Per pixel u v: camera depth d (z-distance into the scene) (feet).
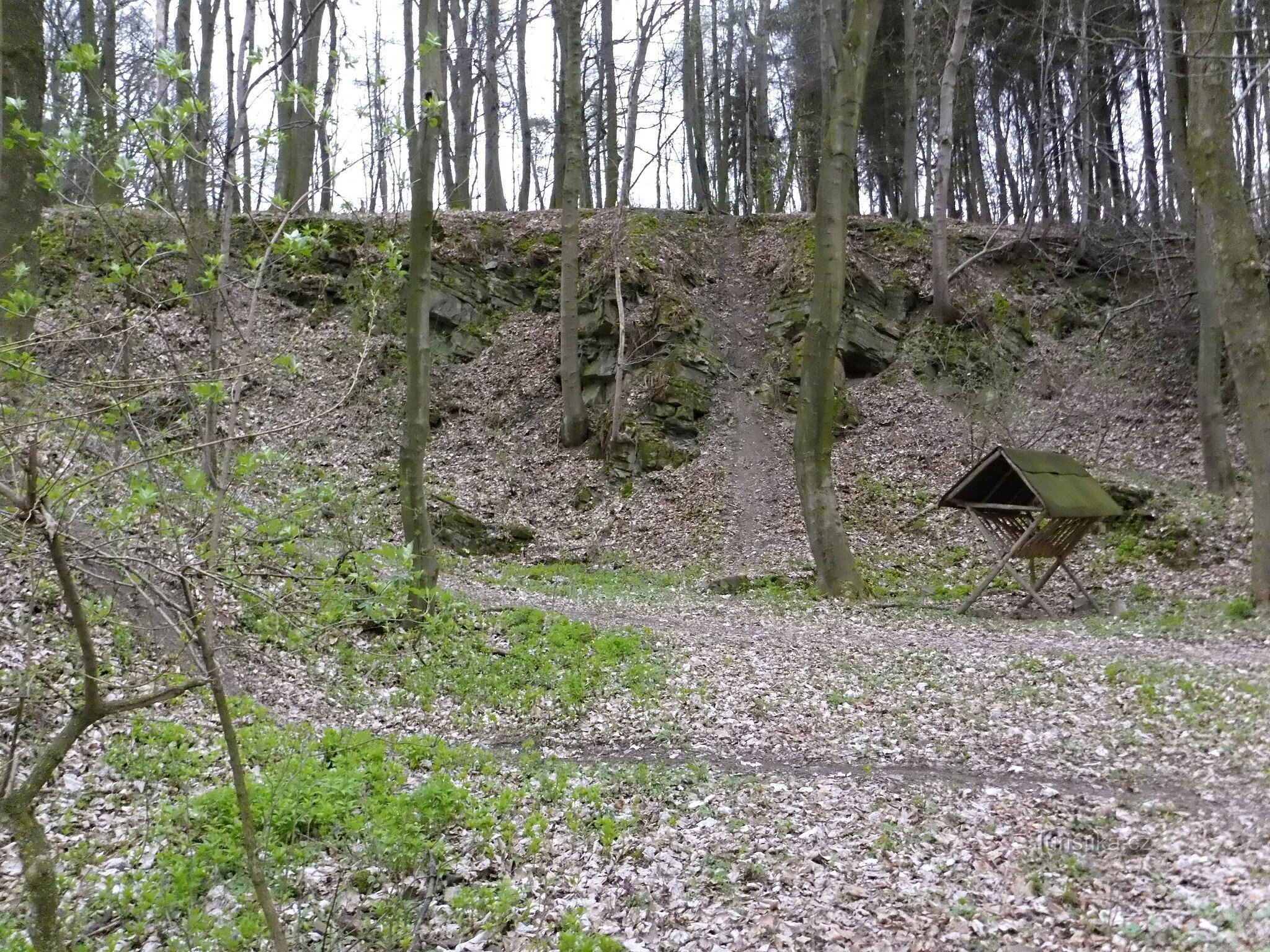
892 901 15.74
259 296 13.97
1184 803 19.84
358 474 57.62
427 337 35.37
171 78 11.84
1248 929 13.78
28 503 9.12
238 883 15.01
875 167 113.29
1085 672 30.55
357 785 18.13
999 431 67.97
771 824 19.16
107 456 11.30
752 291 83.20
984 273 82.12
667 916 15.16
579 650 33.55
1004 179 107.86
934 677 30.86
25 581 22.43
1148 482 57.72
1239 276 38.73
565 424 69.92
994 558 54.03
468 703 27.91
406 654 31.17
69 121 14.14
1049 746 23.91
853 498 62.13
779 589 49.70
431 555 34.76
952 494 46.09
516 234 84.23
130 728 20.70
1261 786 20.27
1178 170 68.64
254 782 17.53
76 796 17.92
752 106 123.13
